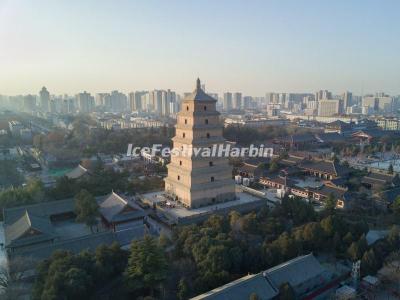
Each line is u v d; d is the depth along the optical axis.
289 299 48.38
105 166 127.00
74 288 46.50
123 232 67.88
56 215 82.94
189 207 81.94
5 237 67.81
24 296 52.12
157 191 98.94
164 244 61.03
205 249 55.84
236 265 56.62
